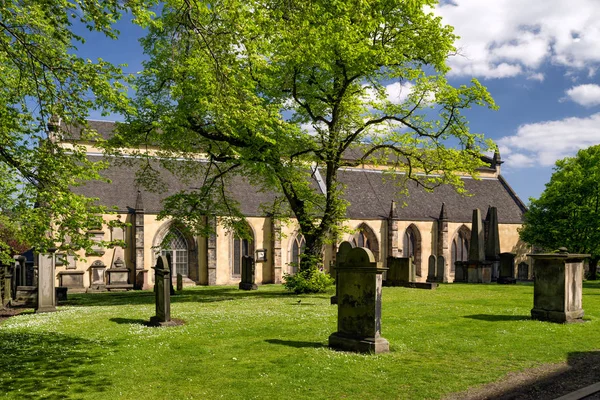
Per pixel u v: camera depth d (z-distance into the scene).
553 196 45.97
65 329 15.14
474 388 8.48
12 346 12.52
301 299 23.36
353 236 49.31
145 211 40.97
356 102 27.09
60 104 11.00
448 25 25.88
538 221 47.50
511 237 56.69
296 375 9.31
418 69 27.12
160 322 15.49
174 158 29.67
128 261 40.34
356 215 48.69
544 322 14.59
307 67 26.20
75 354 11.48
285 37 12.62
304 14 12.48
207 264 42.91
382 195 53.00
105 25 10.79
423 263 52.12
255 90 25.20
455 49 26.42
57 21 10.96
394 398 8.04
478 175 28.66
